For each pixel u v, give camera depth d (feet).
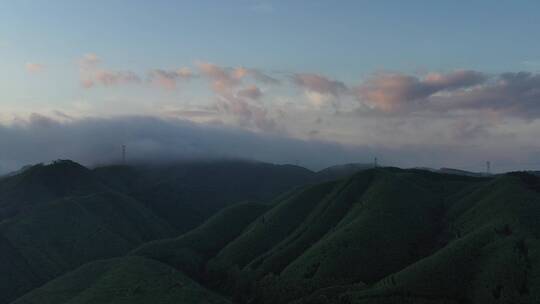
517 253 638.94
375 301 640.17
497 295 603.26
